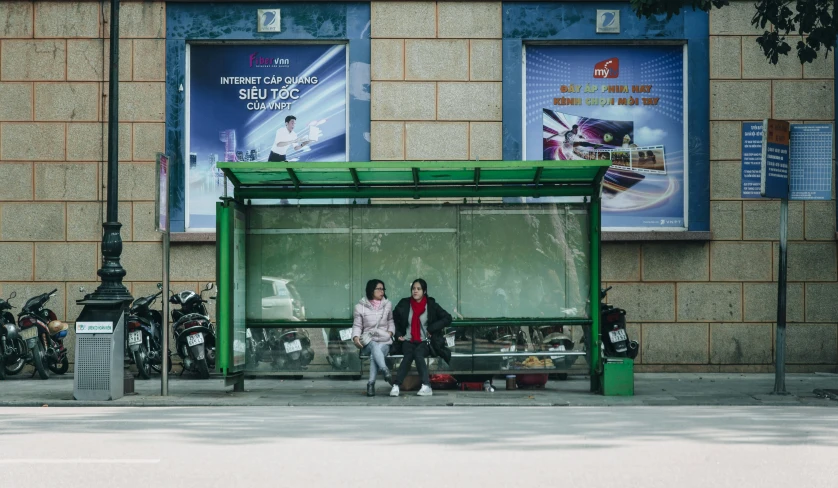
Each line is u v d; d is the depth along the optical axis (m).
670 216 16.70
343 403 12.34
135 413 11.30
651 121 16.77
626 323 16.58
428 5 16.81
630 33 16.70
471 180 13.80
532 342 14.13
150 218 16.73
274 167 12.79
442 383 14.09
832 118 16.59
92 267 16.81
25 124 16.91
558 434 9.12
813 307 16.58
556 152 16.80
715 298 16.59
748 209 16.59
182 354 15.75
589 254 14.15
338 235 14.30
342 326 14.11
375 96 16.78
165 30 16.81
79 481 6.66
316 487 6.43
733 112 16.64
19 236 16.84
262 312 14.16
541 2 16.75
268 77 16.92
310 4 16.88
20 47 16.92
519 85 16.73
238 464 7.35
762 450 8.03
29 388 14.27
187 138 16.83
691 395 13.10
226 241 13.23
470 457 7.67
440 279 14.30
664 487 6.43
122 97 16.81
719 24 16.66
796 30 16.59
